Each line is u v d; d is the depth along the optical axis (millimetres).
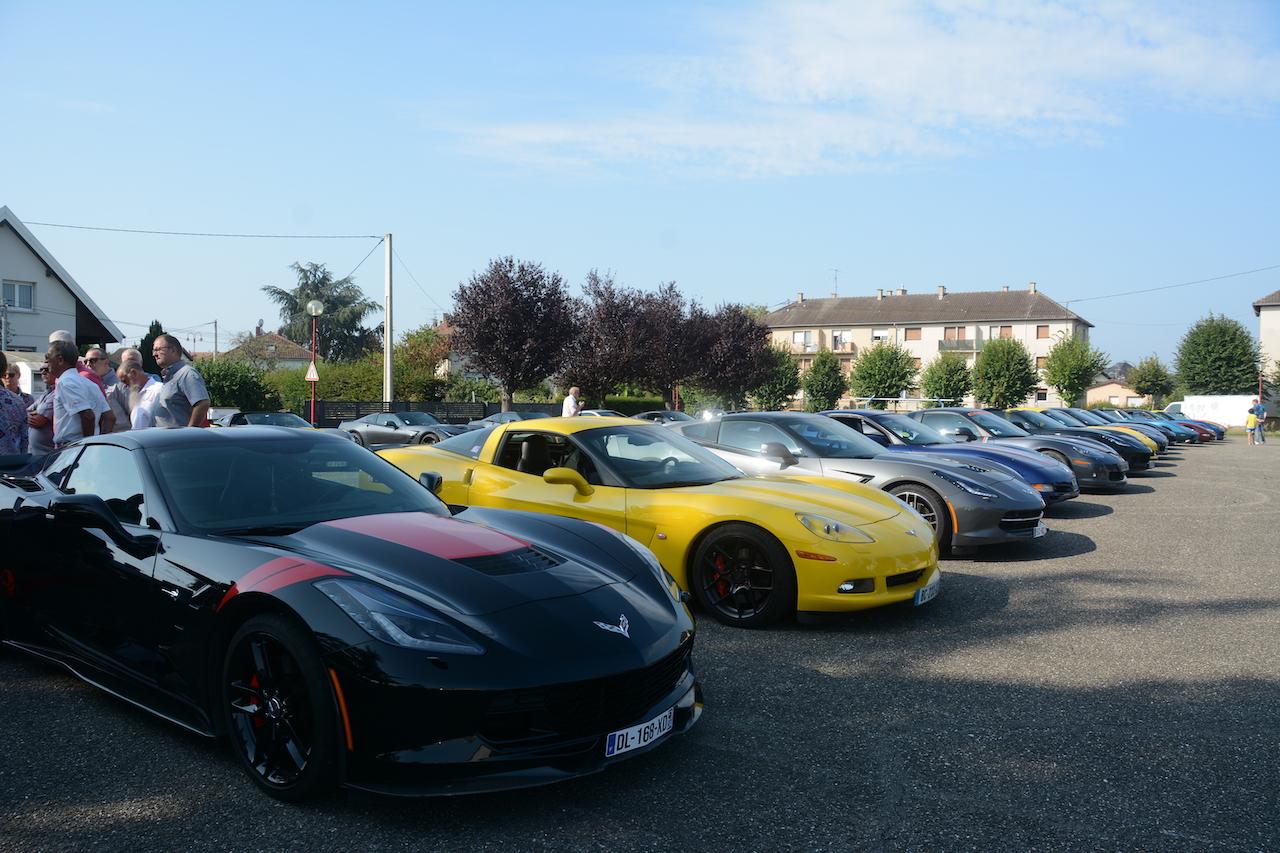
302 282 71125
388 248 27031
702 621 5098
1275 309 57625
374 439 22047
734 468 5992
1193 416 49438
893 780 2971
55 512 3395
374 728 2566
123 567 3324
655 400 44000
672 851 2490
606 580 3150
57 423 5766
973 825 2656
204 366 28484
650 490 5340
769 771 3035
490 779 2584
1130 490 13102
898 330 76000
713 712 3613
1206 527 9062
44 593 3775
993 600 5676
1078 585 6133
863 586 4746
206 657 2982
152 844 2516
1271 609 5445
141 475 3527
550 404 35500
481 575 2939
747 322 43281
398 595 2748
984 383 59031
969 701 3766
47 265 28094
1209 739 3346
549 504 5578
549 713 2682
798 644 4629
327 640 2615
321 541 3135
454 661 2570
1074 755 3191
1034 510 7059
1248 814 2732
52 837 2551
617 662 2756
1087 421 23125
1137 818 2705
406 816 2691
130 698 3350
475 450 6273
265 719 2857
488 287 30531
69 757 3119
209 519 3332
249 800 2795
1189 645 4645
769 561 4844
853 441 7680
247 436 3895
